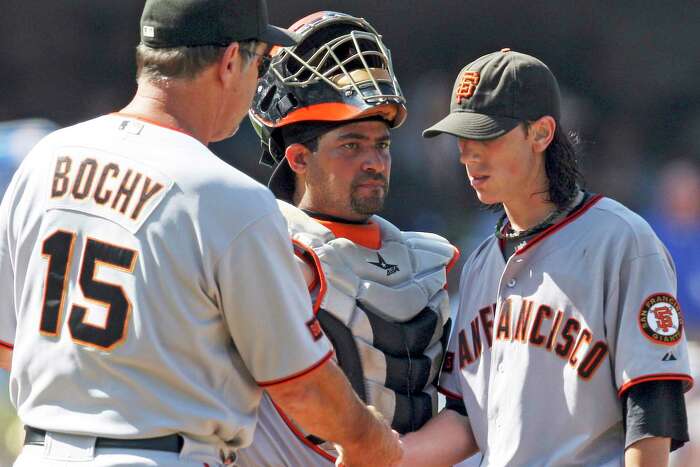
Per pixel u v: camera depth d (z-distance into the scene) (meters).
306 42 11.95
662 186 46.78
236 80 9.80
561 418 11.13
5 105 49.84
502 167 11.44
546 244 11.45
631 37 55.03
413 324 11.85
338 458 10.91
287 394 9.38
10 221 9.73
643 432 10.64
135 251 9.04
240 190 9.21
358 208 11.90
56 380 9.15
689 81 54.78
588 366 11.02
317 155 11.91
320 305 11.34
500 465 11.34
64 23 50.00
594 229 11.25
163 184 9.13
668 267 11.16
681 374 10.71
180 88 9.58
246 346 9.26
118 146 9.41
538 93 11.40
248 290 9.12
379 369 11.55
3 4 49.72
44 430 9.21
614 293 10.98
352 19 12.07
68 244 9.27
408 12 53.47
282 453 11.33
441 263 12.55
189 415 9.05
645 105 54.66
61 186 9.43
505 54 11.64
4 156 28.09
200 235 9.00
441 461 11.88
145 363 8.98
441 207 43.03
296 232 11.69
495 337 11.65
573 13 54.56
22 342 9.46
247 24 9.73
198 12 9.48
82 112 50.06
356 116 11.50
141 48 9.68
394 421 11.71
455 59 54.38
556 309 11.23
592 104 54.53
